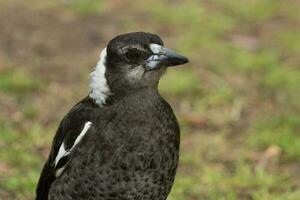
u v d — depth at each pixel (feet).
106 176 26.68
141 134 26.53
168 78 49.29
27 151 40.60
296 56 54.24
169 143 26.99
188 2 64.39
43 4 63.21
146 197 27.27
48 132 42.65
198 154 40.34
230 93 47.47
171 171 27.37
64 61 53.21
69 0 64.23
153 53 27.20
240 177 37.60
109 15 62.03
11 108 45.93
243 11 62.75
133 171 26.61
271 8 63.21
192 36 57.11
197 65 52.26
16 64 52.24
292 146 40.29
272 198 35.76
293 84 49.21
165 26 59.77
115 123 26.63
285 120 43.57
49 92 48.32
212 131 43.29
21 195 36.45
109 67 27.35
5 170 38.68
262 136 41.73
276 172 38.75
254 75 51.01
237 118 44.78
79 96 48.06
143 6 63.67
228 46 55.72
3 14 60.80
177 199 35.88
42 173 30.32
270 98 47.55
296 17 61.82
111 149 26.50
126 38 27.32
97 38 57.52
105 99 27.25
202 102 46.68
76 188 27.30
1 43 55.72
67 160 27.66
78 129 27.37
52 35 57.62
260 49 55.72
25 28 58.49
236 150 41.04
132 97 26.94
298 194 35.86
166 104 27.37
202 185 37.29
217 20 60.18
